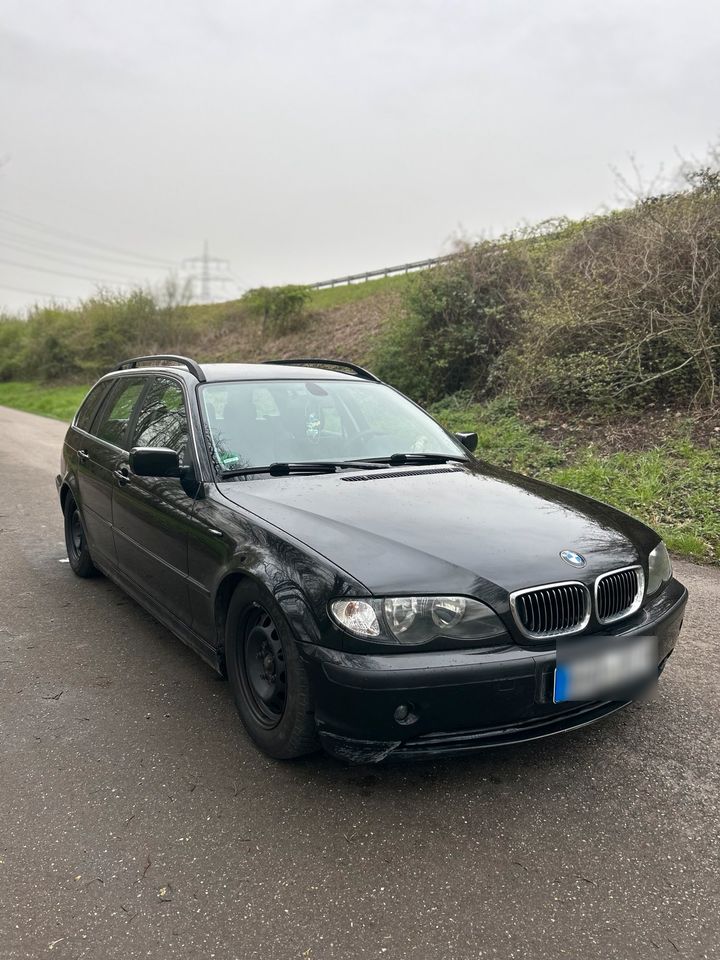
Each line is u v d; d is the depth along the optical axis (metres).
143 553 4.02
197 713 3.39
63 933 2.09
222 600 3.20
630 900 2.22
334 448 3.90
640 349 9.96
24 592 5.13
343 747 2.60
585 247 12.63
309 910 2.18
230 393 4.01
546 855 2.42
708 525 6.37
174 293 34.44
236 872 2.34
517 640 2.62
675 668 3.87
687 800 2.72
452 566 2.66
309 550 2.75
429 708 2.50
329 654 2.56
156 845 2.47
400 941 2.06
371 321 24.52
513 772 2.90
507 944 2.05
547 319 11.20
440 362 13.16
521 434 10.20
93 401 5.56
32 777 2.87
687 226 10.15
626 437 9.32
